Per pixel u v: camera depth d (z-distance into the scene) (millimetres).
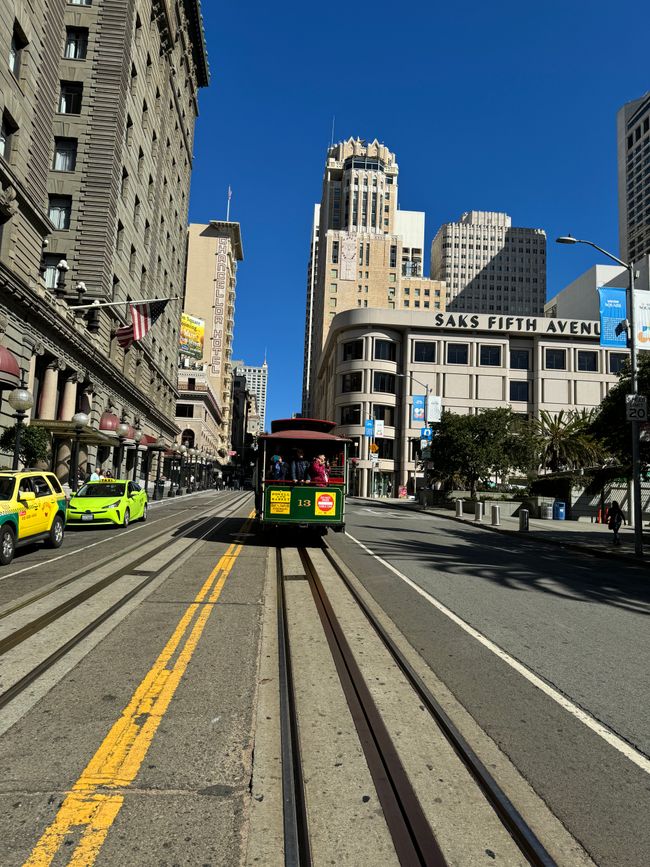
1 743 3838
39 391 28031
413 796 3307
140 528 18109
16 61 24203
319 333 118250
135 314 27672
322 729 4160
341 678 5242
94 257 34562
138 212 42750
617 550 17047
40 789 3285
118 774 3465
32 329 25203
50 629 6512
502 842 2912
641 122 165125
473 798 3320
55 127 35031
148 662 5488
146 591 8641
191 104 63375
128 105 38094
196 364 98125
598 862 2771
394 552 14336
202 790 3314
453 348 70500
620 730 4293
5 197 22297
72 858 2697
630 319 18172
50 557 11742
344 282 112375
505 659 5957
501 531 23641
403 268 145625
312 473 14781
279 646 6180
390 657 5930
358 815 3100
